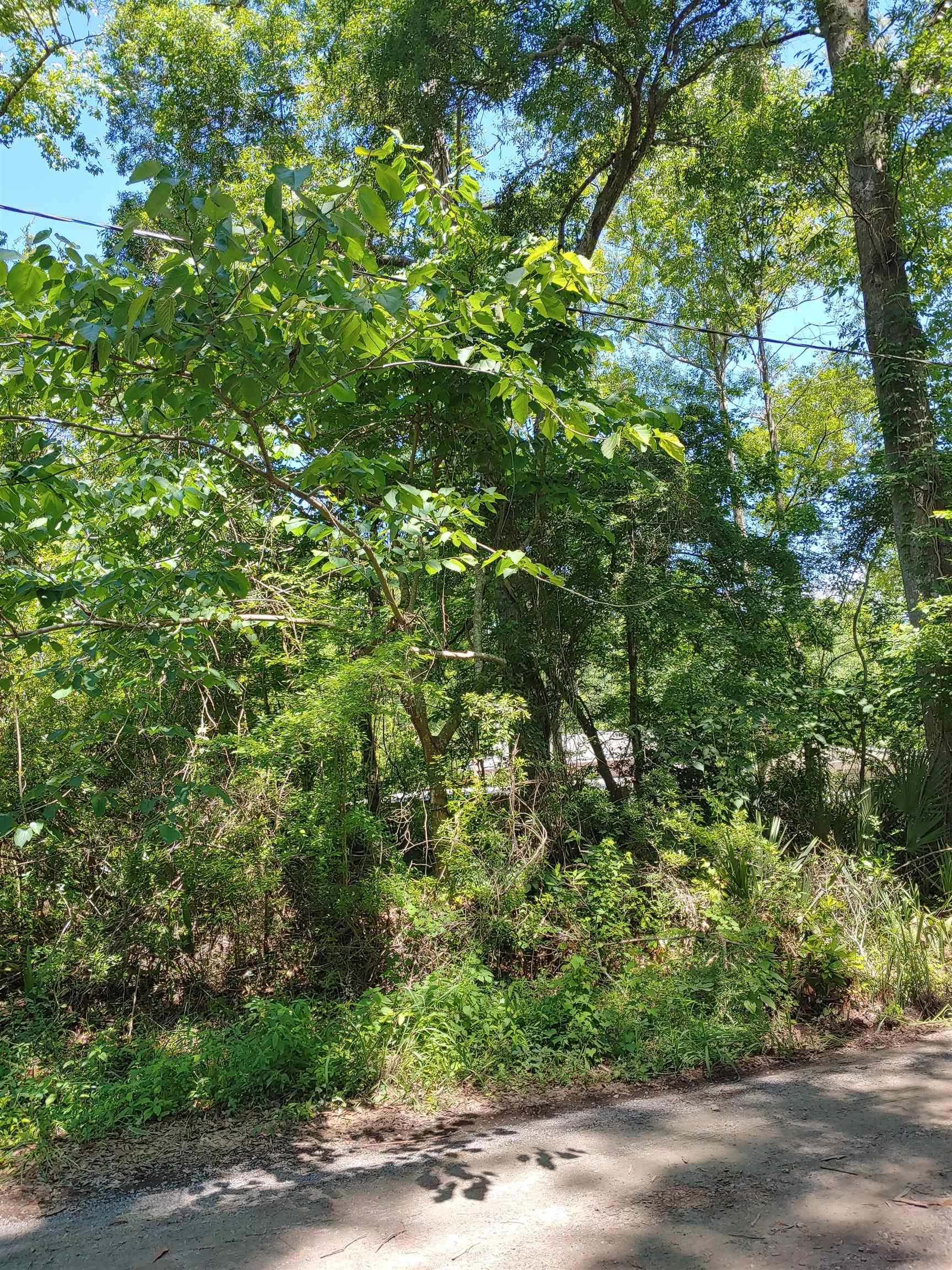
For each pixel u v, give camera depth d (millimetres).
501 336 6059
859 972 6711
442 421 7020
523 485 7793
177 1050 5742
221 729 7746
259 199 13414
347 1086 5320
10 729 6773
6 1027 6289
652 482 9445
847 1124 4594
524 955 7023
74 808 6602
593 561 10383
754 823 9055
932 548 10773
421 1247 3543
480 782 7426
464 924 6785
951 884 8438
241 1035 5926
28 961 6609
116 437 5492
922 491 10852
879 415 12203
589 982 6406
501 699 7672
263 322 3479
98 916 6688
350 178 3260
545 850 7414
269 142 14914
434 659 7305
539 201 13172
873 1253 3326
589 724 10656
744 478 13070
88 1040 6219
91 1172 4434
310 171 2809
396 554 6504
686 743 9727
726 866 7613
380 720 8133
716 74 12664
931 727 10070
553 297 3945
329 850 6902
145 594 5438
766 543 11789
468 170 6629
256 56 15336
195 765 6707
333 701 6391
